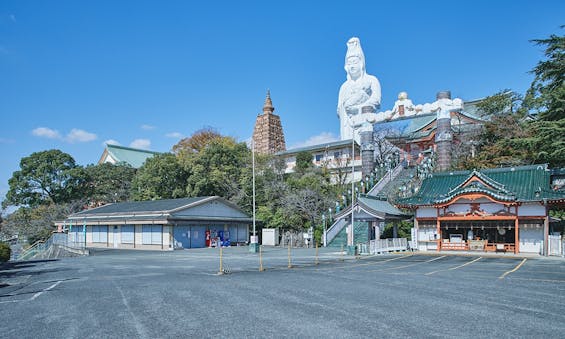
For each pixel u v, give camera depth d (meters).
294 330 10.30
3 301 15.51
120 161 83.88
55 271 26.28
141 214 48.91
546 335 9.81
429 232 37.09
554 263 26.44
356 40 78.38
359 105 76.75
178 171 61.84
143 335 10.13
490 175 35.88
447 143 51.28
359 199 36.72
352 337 9.68
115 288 17.61
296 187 56.06
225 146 63.75
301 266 25.61
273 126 107.31
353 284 17.66
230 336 9.89
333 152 72.44
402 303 13.49
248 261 29.86
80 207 68.12
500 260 28.56
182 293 15.85
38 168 67.75
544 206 31.97
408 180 50.38
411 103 54.44
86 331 10.64
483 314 11.92
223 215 52.44
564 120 33.22
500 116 48.12
